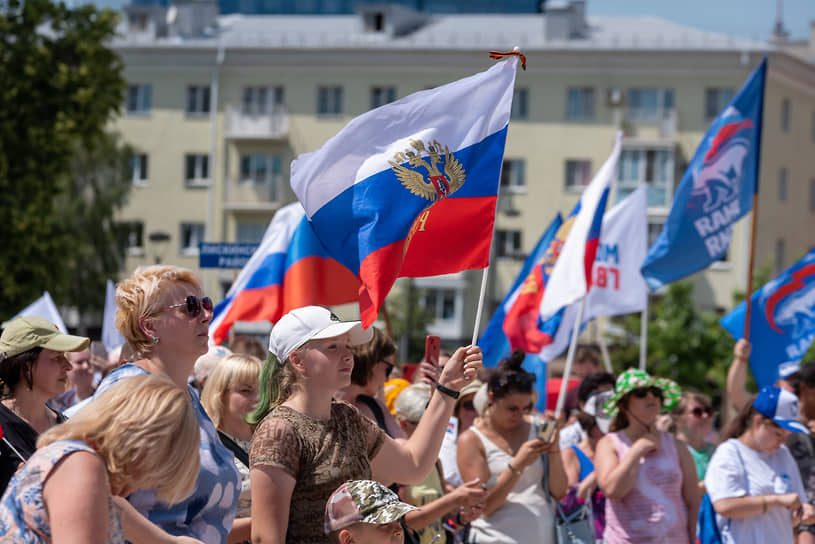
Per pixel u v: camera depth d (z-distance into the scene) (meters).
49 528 3.56
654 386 7.91
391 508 4.45
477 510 7.30
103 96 33.41
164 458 3.70
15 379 5.70
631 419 7.97
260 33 57.19
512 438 7.75
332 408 5.22
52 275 32.97
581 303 9.62
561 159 51.59
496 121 6.29
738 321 11.16
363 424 5.31
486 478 7.60
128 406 3.71
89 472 3.57
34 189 32.25
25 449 5.36
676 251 11.20
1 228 31.66
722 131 11.22
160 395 3.76
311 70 52.97
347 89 52.81
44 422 5.83
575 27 53.50
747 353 10.49
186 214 53.66
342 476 4.96
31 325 5.77
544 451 7.30
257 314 9.72
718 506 7.73
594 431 9.98
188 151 53.59
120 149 49.97
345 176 6.07
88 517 3.52
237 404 6.03
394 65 52.47
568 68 51.44
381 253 5.93
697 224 11.16
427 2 74.56
